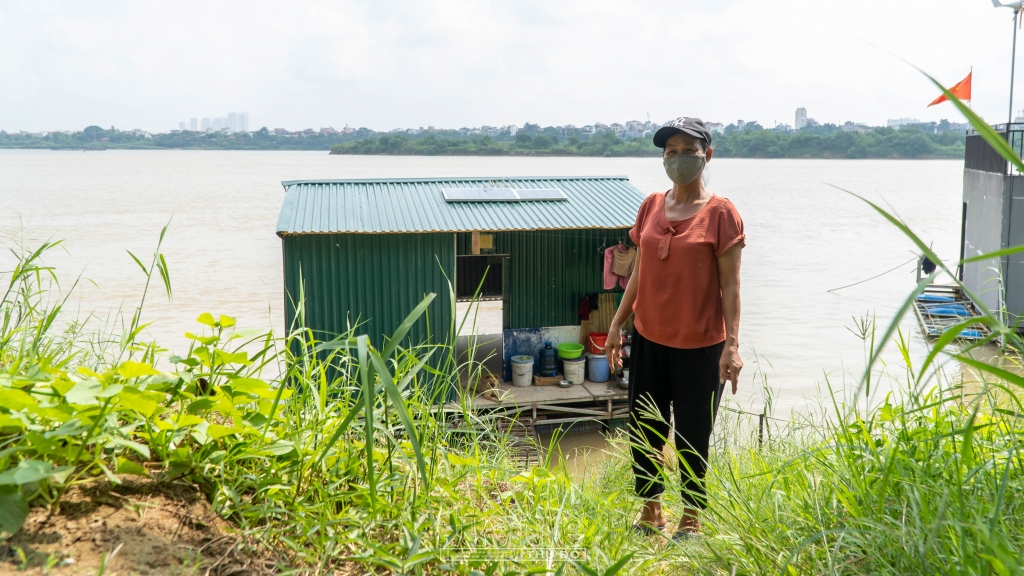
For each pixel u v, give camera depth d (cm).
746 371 1683
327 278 1177
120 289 2809
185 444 210
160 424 195
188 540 177
